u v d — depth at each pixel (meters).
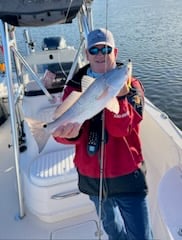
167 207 2.37
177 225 2.25
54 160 2.84
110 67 1.78
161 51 15.55
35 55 3.57
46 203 2.64
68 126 1.66
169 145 2.74
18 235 2.69
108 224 2.09
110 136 1.84
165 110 9.95
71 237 2.61
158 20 23.77
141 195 1.91
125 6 33.25
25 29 4.45
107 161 1.86
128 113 1.70
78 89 1.88
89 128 1.88
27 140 3.03
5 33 2.40
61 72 3.30
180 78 12.02
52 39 4.18
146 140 3.14
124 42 17.70
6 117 4.78
